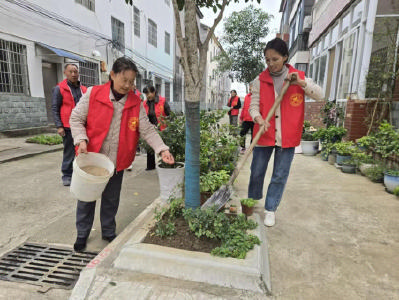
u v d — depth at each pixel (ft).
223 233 6.91
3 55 25.52
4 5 24.85
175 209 8.14
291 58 48.96
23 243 8.25
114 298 5.69
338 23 25.11
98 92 7.04
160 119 12.89
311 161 18.80
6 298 5.95
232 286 5.96
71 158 13.61
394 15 17.74
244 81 59.93
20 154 19.30
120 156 7.54
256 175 9.36
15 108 26.89
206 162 10.65
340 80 23.97
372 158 15.89
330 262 7.00
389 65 17.10
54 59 31.91
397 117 16.57
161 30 63.05
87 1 36.17
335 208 10.31
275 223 9.09
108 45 41.65
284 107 8.13
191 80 6.95
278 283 6.21
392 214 9.76
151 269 6.37
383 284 6.21
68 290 6.29
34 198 11.78
